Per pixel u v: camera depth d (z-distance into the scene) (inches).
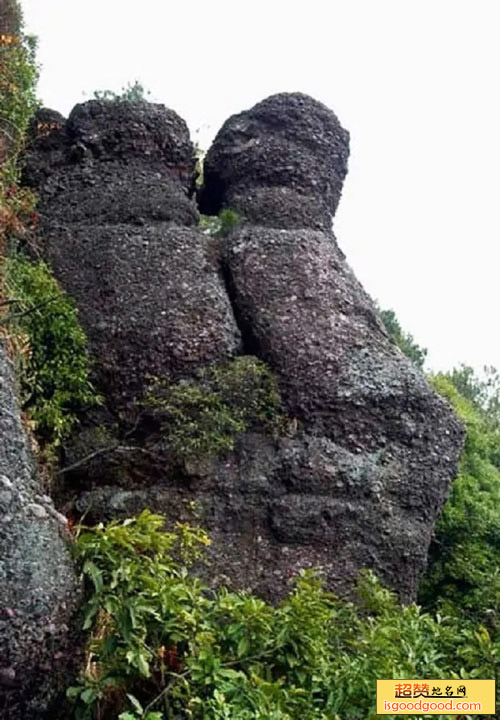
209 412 302.4
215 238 359.6
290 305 328.5
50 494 273.6
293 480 299.3
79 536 196.4
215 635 204.1
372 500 301.3
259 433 309.4
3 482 180.2
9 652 166.9
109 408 306.7
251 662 204.7
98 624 190.5
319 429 310.0
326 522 294.8
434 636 241.3
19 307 285.1
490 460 552.4
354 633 243.6
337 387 313.4
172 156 379.9
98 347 310.8
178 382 308.0
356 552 293.7
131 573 187.3
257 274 335.9
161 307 317.7
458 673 227.6
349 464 303.3
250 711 183.6
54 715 180.2
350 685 203.0
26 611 169.8
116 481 296.4
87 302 319.9
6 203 319.0
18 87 355.6
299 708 196.7
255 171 382.3
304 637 211.0
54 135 377.7
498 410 873.5
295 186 378.9
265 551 289.7
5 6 378.0
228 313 325.1
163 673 192.1
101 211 349.7
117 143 372.5
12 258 310.2
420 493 307.7
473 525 423.2
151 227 345.7
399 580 296.7
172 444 298.0
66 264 331.0
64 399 296.4
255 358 318.3
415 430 315.0
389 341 337.1
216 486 296.2
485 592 367.2
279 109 392.8
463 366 953.5
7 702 169.5
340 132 398.3
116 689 190.5
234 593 263.9
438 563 403.2
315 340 320.5
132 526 201.9
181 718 188.1
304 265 339.6
